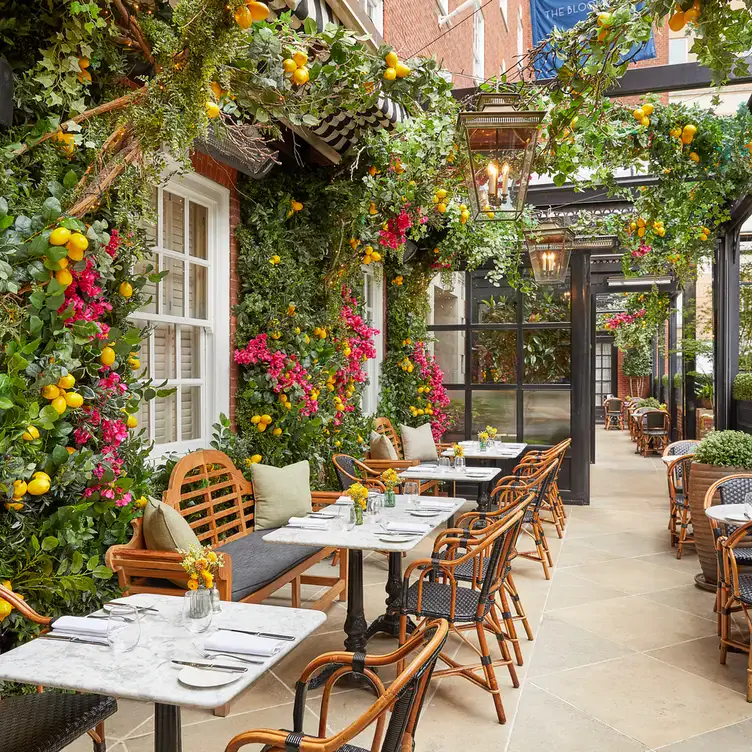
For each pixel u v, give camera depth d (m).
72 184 2.63
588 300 8.29
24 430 2.44
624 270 6.97
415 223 5.40
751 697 3.19
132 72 3.42
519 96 3.60
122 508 3.31
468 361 8.72
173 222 4.43
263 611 2.27
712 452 4.95
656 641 3.93
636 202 5.20
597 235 7.15
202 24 2.35
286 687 3.33
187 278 4.54
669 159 4.73
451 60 9.19
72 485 2.95
